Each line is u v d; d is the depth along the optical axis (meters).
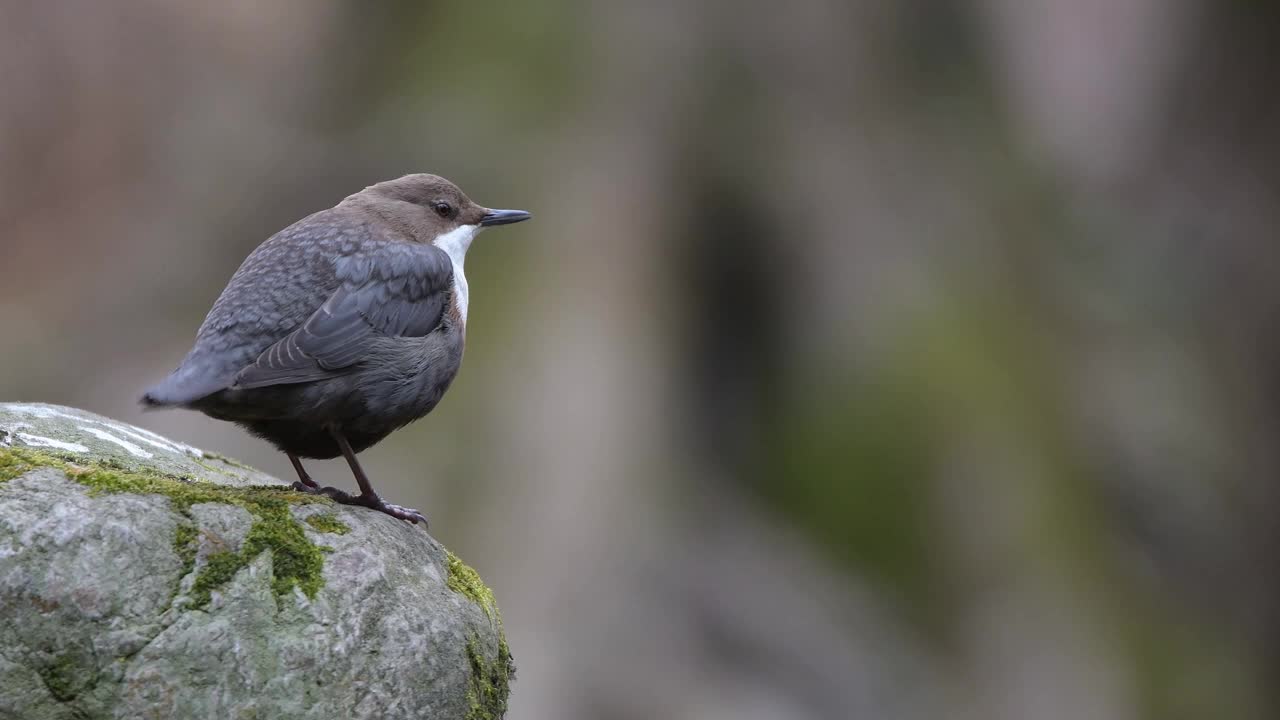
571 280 12.55
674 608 11.62
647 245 12.93
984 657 12.71
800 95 14.00
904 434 13.23
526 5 13.67
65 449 5.69
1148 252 16.34
